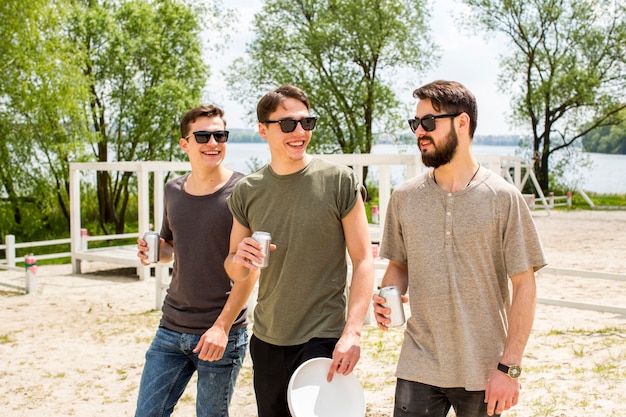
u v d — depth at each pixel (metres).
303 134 2.99
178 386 3.46
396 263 2.94
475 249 2.60
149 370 3.43
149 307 10.02
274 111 3.01
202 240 3.38
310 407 2.69
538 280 11.34
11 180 17.62
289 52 27.92
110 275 13.76
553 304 7.95
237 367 3.37
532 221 2.62
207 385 3.32
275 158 3.08
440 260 2.65
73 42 19.72
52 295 11.13
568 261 13.42
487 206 2.59
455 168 2.68
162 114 22.27
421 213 2.70
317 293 3.03
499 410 2.52
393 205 2.84
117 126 22.69
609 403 4.92
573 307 7.79
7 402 5.76
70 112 17.62
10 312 9.68
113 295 11.15
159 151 22.86
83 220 23.67
